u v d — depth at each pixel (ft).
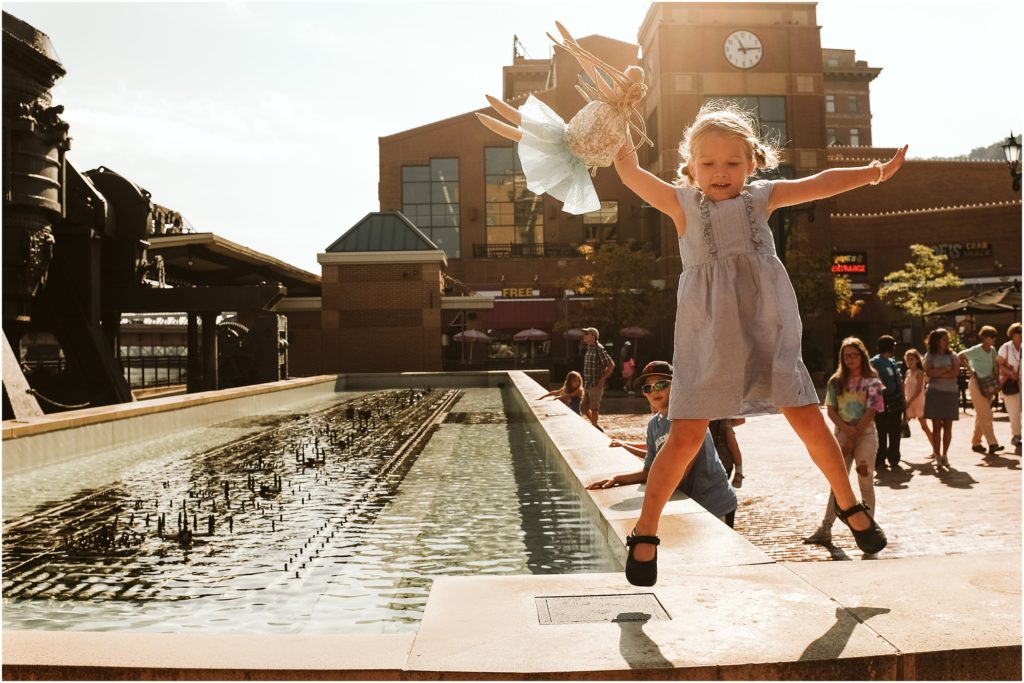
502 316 142.61
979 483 25.27
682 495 12.62
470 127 156.97
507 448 29.55
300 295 135.95
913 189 175.73
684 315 7.27
